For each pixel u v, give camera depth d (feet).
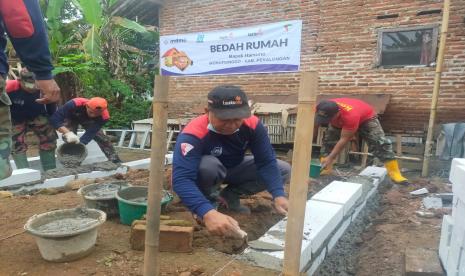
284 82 26.07
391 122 23.04
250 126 8.66
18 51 6.13
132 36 44.01
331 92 24.64
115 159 19.04
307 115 4.69
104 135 18.72
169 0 30.12
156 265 5.55
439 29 21.11
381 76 23.02
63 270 7.38
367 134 16.87
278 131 23.62
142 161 19.29
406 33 22.20
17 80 14.73
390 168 17.08
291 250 5.13
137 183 14.47
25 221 10.28
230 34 26.73
